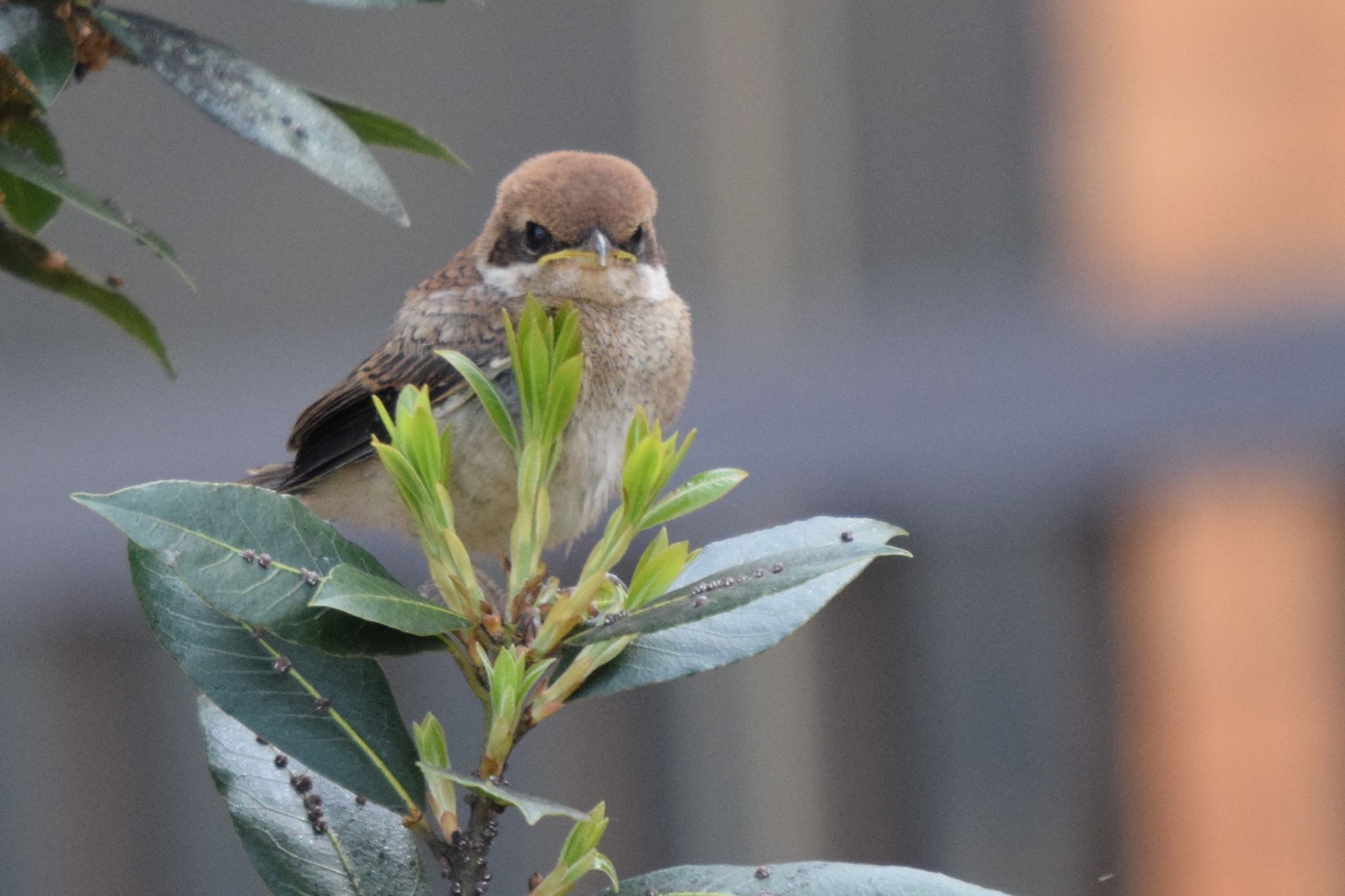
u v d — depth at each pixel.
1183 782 10.91
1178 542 10.88
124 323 4.76
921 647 10.79
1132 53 11.93
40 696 10.22
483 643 4.00
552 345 4.15
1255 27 11.70
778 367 11.10
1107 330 11.20
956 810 10.74
